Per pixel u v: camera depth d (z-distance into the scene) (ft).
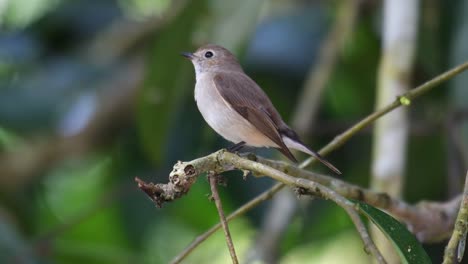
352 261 41.55
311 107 32.76
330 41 33.45
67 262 37.96
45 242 35.91
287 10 41.83
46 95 39.63
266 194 22.44
